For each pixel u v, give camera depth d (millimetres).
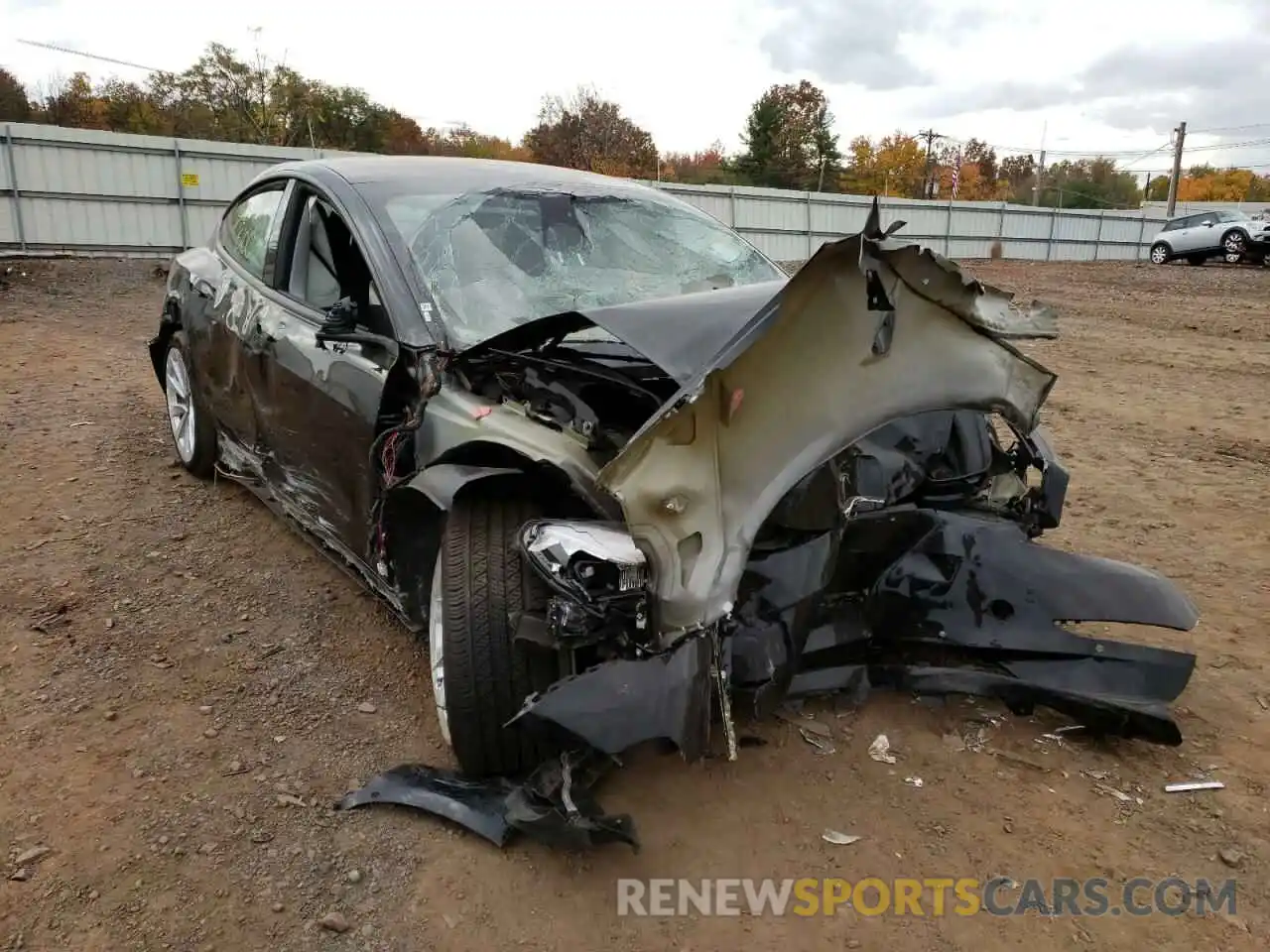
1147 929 2299
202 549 4430
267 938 2221
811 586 2629
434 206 3648
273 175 4469
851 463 2990
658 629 2324
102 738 2967
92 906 2291
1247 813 2732
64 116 40781
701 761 2873
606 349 3180
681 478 2289
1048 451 3463
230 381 4367
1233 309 16641
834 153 57344
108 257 18812
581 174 4316
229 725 3059
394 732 3049
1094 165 71188
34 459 5641
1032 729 3135
